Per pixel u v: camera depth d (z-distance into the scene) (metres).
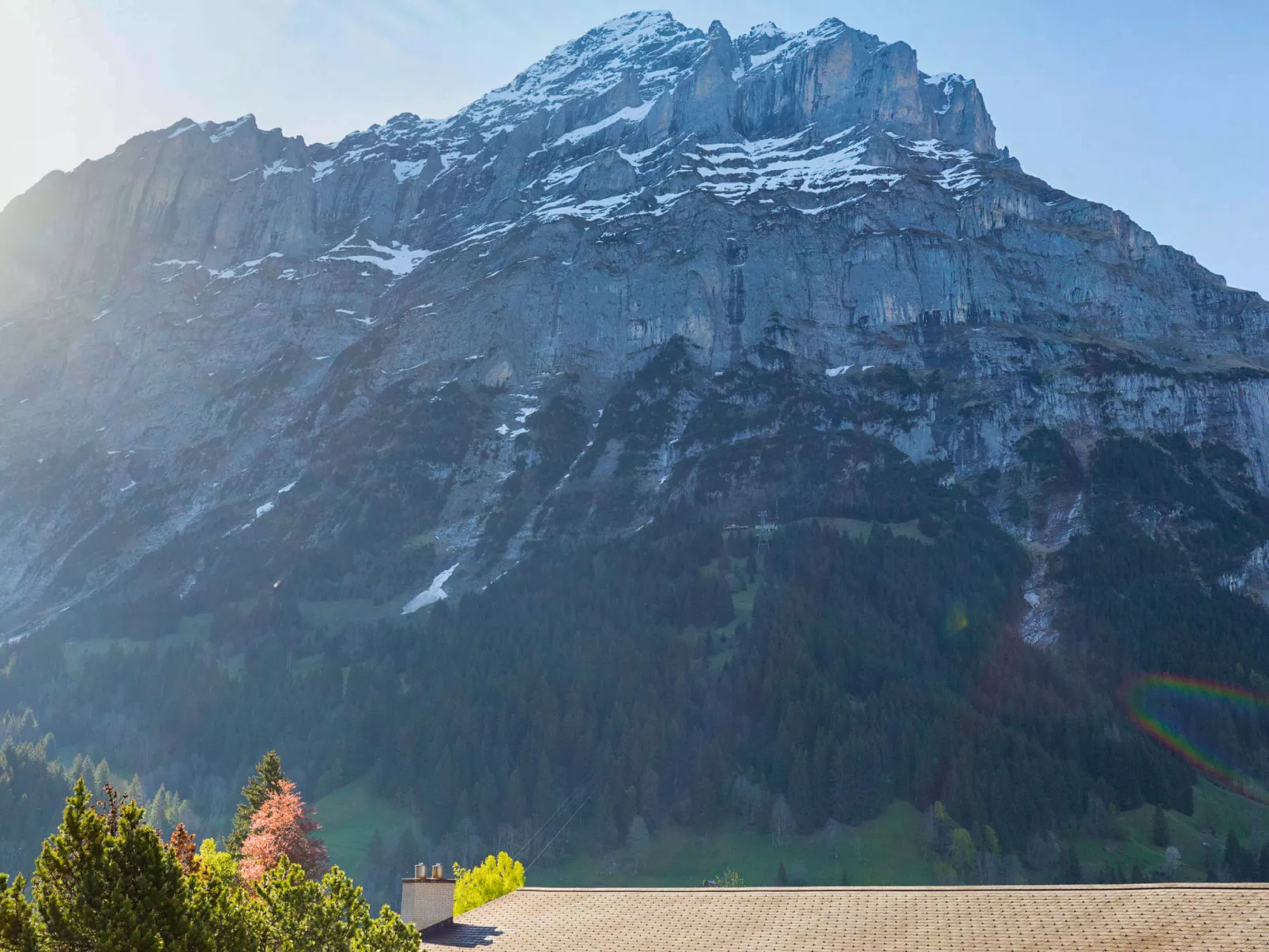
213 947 41.34
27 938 38.34
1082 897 45.84
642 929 50.66
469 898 76.31
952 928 45.41
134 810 41.78
